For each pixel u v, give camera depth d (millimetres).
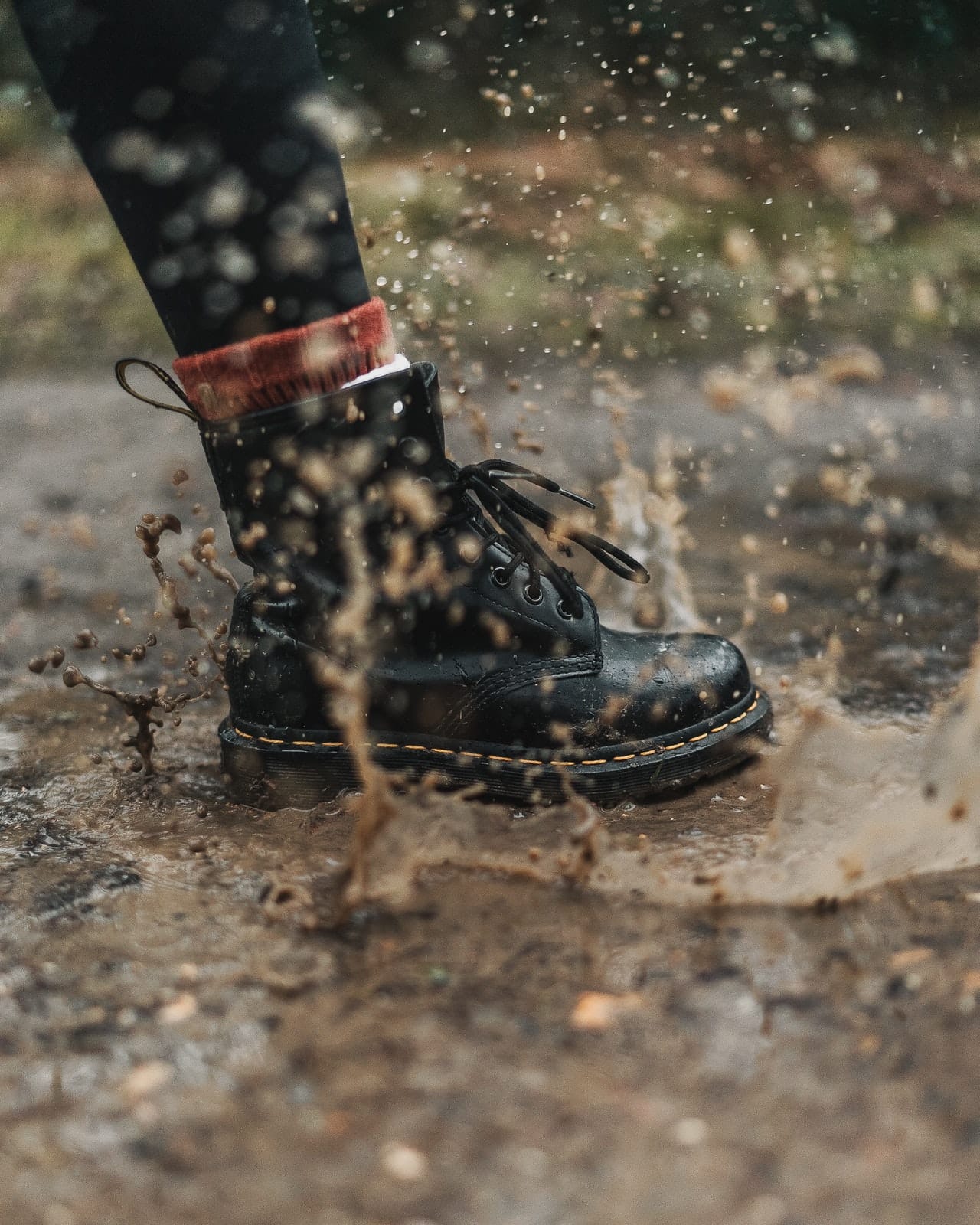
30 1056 895
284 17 1144
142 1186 761
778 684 1722
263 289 1180
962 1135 784
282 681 1310
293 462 1229
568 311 5266
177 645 2023
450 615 1289
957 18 6762
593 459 3443
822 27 6527
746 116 6484
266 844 1249
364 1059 883
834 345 4777
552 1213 731
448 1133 800
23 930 1080
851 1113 807
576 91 7801
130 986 987
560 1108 822
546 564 1341
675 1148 781
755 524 2727
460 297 5383
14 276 6805
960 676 1746
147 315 6328
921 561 2395
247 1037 912
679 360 4773
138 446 3930
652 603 2076
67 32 1110
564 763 1307
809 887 1103
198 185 1145
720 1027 909
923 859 1138
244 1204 744
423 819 1163
